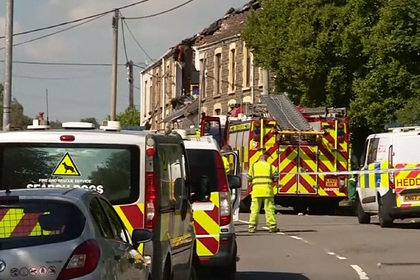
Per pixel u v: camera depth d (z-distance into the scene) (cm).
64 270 823
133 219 1088
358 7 3503
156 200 1095
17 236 848
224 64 5556
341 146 3334
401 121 3167
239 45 5316
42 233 850
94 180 1091
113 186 1092
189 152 1520
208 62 5844
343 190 3309
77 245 838
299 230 2614
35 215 866
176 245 1224
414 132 2594
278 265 1844
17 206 874
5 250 827
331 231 2566
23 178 1092
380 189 2642
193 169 1511
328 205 3478
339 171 3291
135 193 1092
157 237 1098
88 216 880
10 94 2956
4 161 1095
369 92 3406
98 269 836
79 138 1098
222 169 1524
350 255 1995
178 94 6278
